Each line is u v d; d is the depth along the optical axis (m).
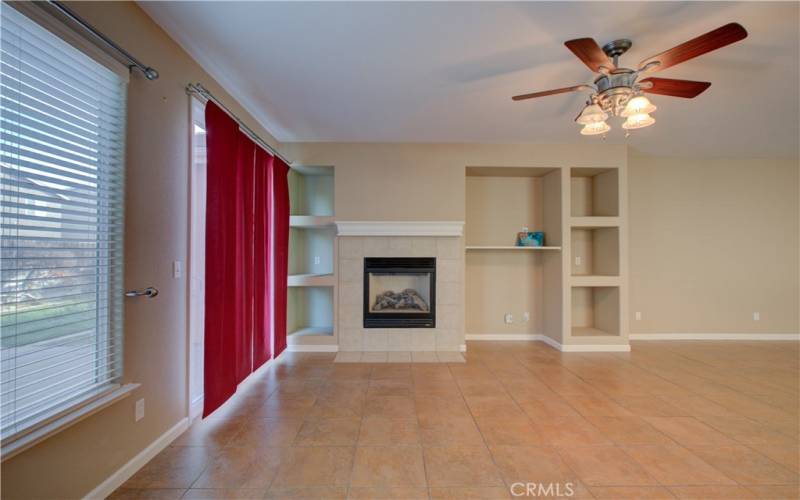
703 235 5.25
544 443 2.31
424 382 3.42
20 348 1.40
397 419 2.64
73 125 1.59
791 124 3.84
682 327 5.21
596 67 2.16
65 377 1.59
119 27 1.86
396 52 2.48
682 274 5.23
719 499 1.79
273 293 3.90
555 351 4.53
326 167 4.58
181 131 2.39
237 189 2.93
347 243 4.47
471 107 3.41
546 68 2.69
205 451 2.20
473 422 2.60
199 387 3.20
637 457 2.15
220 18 2.11
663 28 2.18
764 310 5.23
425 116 3.63
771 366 3.93
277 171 3.98
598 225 4.56
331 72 2.75
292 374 3.63
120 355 1.86
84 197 1.65
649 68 2.10
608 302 4.77
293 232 4.77
